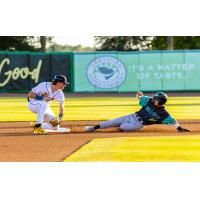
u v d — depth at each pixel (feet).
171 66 268.62
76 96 243.19
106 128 105.91
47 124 101.19
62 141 87.40
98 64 269.64
